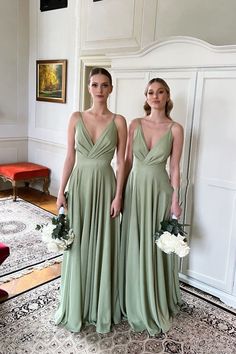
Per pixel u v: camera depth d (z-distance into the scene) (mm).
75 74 4434
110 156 2090
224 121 2430
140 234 2207
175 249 2078
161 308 2303
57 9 4570
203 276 2703
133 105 2889
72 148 2135
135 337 2158
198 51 2438
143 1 3467
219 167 2500
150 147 2166
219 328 2287
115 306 2281
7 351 1970
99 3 3932
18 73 5180
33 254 3211
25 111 5402
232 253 2514
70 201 2100
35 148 5430
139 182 2182
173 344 2109
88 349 2029
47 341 2072
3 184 5352
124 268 2311
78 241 2102
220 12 2904
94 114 2057
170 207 2250
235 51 2250
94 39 4066
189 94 2562
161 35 3361
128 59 2857
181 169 2684
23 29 5074
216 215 2564
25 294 2559
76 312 2160
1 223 3883
